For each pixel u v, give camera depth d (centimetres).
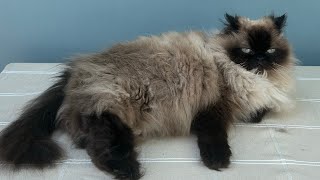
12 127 45
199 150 45
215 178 41
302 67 69
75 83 46
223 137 46
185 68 48
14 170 42
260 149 46
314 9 68
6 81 63
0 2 68
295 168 42
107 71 46
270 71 52
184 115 48
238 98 50
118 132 43
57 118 47
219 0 68
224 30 53
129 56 47
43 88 60
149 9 69
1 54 73
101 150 41
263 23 52
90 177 41
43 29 71
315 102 57
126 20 70
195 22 69
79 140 45
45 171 42
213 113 48
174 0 68
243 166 43
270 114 54
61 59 73
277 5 68
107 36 71
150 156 44
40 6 69
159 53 48
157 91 46
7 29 70
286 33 70
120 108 44
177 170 42
